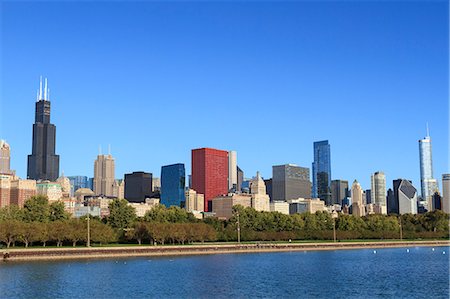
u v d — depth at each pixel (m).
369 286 174.50
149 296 153.38
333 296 155.38
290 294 158.25
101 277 186.50
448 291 164.88
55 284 170.00
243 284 175.75
